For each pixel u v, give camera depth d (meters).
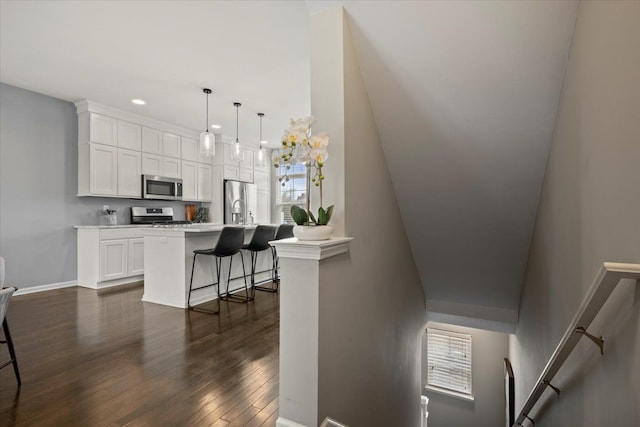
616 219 0.93
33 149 4.00
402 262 2.97
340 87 1.65
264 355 2.32
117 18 2.46
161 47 2.89
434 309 4.12
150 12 2.38
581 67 1.30
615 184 0.94
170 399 1.76
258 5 2.31
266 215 7.19
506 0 1.45
